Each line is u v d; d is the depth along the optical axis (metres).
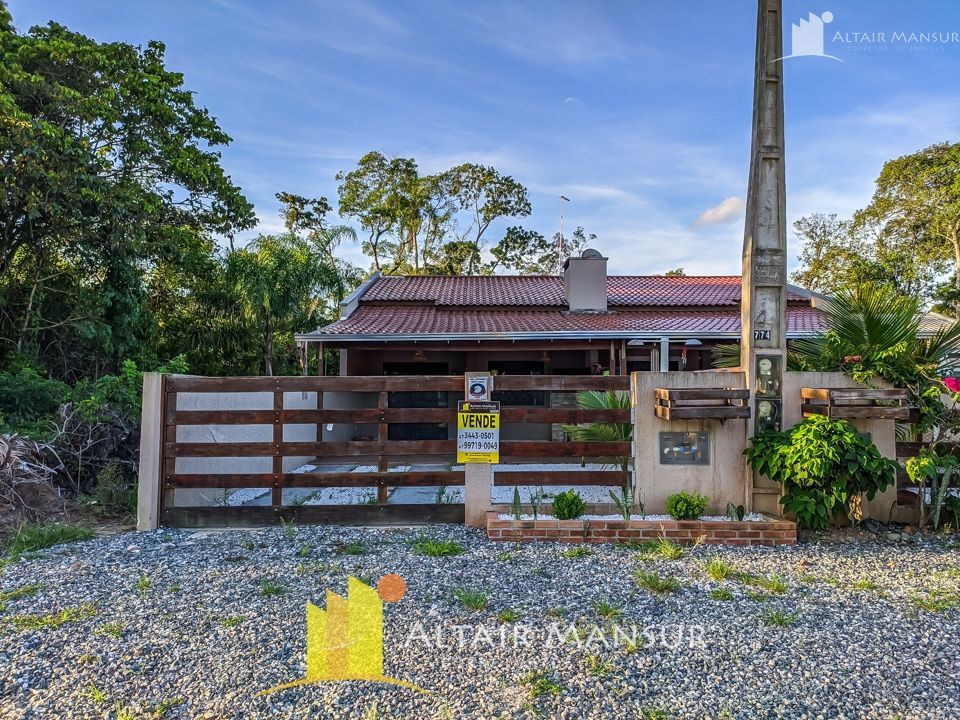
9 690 2.95
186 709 2.79
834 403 5.77
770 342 6.12
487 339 12.66
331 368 15.67
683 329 13.04
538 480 6.20
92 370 17.45
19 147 13.46
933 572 4.76
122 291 17.31
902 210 30.22
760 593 4.29
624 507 5.74
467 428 6.18
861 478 5.37
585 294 15.95
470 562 4.97
